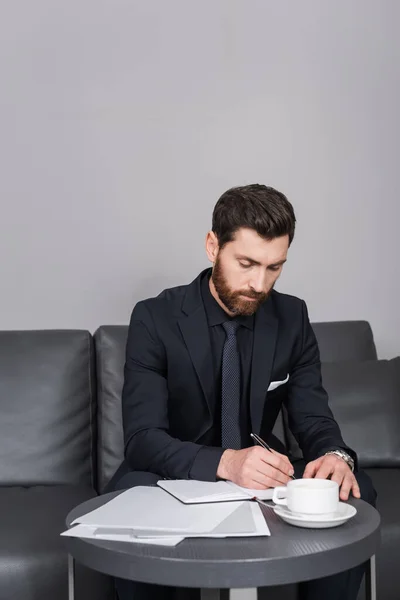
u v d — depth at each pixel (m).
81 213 2.69
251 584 1.07
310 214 2.83
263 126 2.80
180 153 2.75
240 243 1.59
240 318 1.79
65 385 2.23
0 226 2.64
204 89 2.77
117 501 1.33
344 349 2.51
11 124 2.65
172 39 2.75
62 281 2.68
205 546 1.13
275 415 1.85
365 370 2.41
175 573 1.07
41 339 2.28
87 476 2.21
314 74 2.84
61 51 2.69
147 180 2.73
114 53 2.71
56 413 2.20
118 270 2.71
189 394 1.76
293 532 1.20
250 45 2.80
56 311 2.67
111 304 2.70
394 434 2.31
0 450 2.14
